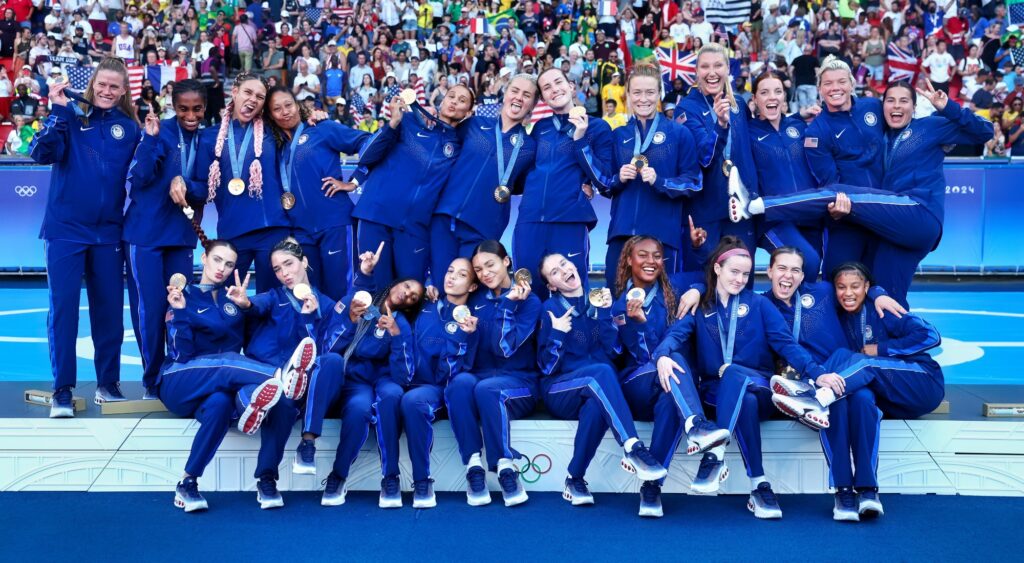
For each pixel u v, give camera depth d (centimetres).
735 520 496
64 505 518
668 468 530
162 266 593
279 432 511
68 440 547
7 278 1366
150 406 570
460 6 1941
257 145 602
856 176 617
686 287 586
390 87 1609
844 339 555
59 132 561
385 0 1903
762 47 1853
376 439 541
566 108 614
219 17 1783
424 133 627
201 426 512
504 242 1336
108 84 569
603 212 1343
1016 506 520
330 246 624
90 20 1842
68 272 568
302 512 506
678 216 620
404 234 627
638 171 595
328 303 562
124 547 454
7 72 1759
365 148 624
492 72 1691
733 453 540
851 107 624
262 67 1772
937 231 605
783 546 459
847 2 1914
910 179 610
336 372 525
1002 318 1114
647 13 1961
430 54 1781
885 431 543
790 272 546
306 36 1819
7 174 1328
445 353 539
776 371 553
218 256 542
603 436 525
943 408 564
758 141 625
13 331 1027
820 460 538
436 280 630
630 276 564
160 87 1612
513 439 541
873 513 499
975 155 1407
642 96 605
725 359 536
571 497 520
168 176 586
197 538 466
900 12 1884
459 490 543
